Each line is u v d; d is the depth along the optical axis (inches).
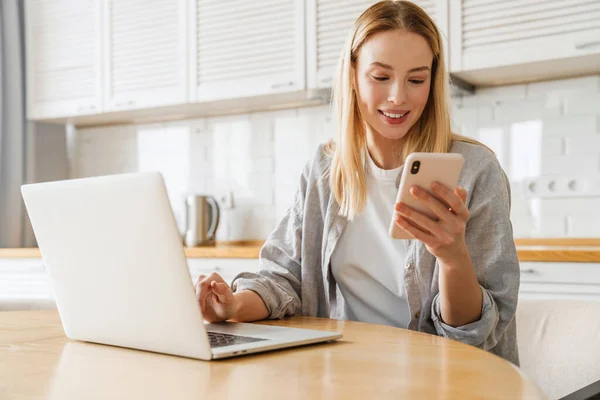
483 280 48.9
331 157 59.0
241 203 143.8
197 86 133.2
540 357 48.7
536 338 49.6
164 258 34.0
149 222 34.0
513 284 48.0
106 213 36.0
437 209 38.9
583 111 112.2
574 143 112.8
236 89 129.0
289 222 60.7
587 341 47.0
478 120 120.1
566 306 49.7
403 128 52.1
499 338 47.7
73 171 164.1
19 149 153.3
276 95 127.5
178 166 151.2
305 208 58.7
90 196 36.6
